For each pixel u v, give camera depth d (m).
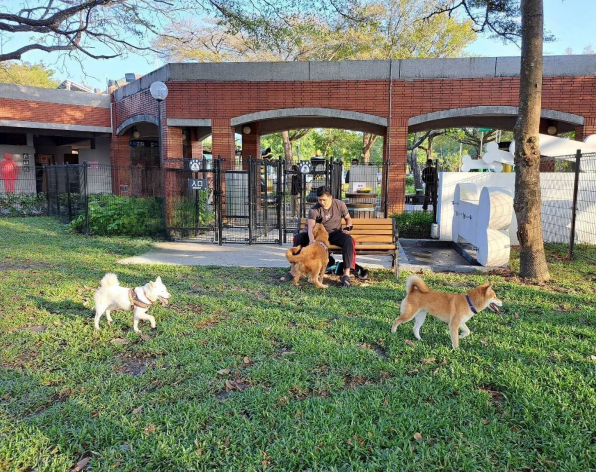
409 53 23.30
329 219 6.60
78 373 3.51
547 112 12.68
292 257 6.04
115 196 12.81
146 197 12.04
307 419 2.87
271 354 3.90
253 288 6.14
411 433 2.71
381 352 4.01
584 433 2.67
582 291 5.87
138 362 3.81
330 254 6.86
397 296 5.65
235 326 4.56
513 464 2.44
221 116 14.16
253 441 2.65
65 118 18.30
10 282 6.28
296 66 13.68
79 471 2.46
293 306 5.24
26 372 3.56
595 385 3.22
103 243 10.00
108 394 3.20
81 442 2.68
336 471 2.37
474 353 3.79
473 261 8.10
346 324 4.58
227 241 10.61
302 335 4.25
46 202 17.72
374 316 4.81
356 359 3.72
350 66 13.44
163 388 3.25
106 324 4.65
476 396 3.08
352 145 38.75
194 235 11.45
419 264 8.17
